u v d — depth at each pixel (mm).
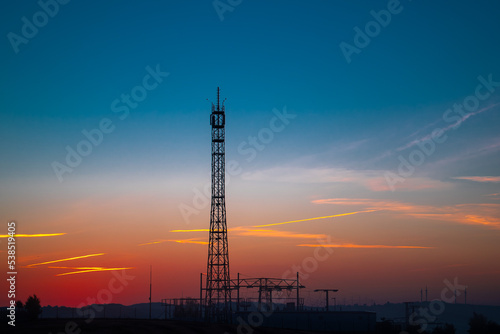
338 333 135500
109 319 144250
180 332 111562
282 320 148875
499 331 167125
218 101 157125
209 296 153750
